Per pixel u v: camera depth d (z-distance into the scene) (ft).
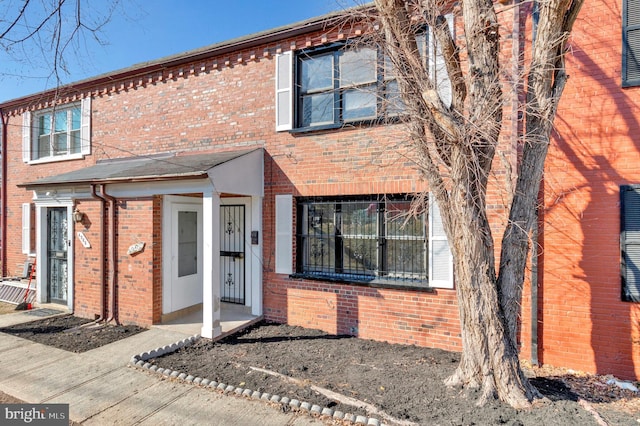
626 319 14.79
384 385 13.62
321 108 21.48
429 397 12.53
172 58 25.44
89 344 18.44
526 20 16.34
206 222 19.02
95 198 22.67
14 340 19.12
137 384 14.14
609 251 15.11
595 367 15.23
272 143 22.27
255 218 22.74
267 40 22.04
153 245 21.31
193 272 24.34
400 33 12.80
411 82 12.85
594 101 15.46
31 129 33.96
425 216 18.57
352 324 19.90
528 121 12.78
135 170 21.88
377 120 18.83
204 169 18.30
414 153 14.71
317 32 20.90
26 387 13.91
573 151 15.74
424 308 18.21
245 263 23.68
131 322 21.85
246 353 17.28
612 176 15.11
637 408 12.30
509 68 15.53
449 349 17.62
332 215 21.27
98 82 28.48
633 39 14.94
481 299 12.44
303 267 22.08
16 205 34.53
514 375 12.22
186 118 25.18
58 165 31.83
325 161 20.71
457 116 12.18
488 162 12.46
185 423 11.48
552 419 10.98
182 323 21.89
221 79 24.03
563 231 15.83
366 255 20.26
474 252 12.39
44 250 27.07
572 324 15.64
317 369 15.31
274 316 22.26
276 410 12.15
